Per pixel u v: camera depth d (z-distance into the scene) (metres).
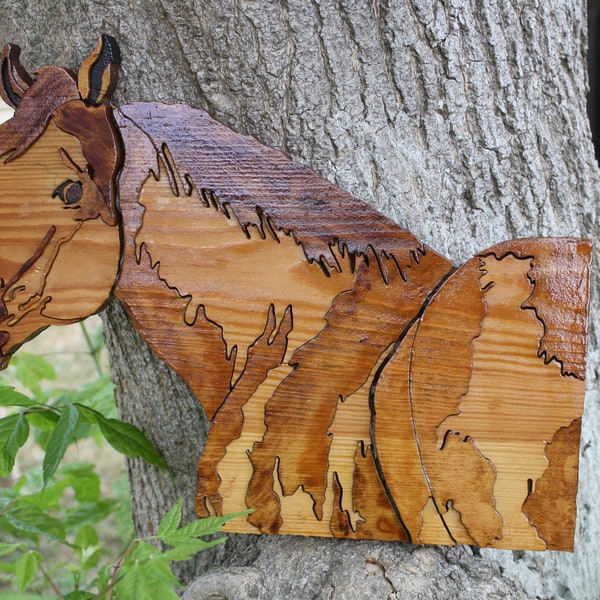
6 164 1.02
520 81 1.14
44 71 1.00
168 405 1.33
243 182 1.03
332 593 1.06
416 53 1.09
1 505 1.28
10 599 0.88
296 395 1.06
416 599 1.05
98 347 1.94
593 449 1.29
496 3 1.11
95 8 1.07
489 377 1.02
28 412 1.22
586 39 1.26
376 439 1.04
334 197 1.03
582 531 1.29
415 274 1.03
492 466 1.04
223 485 1.07
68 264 1.04
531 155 1.17
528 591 1.24
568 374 1.02
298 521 1.08
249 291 1.04
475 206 1.15
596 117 3.88
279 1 1.04
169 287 1.04
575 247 1.00
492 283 1.01
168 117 1.02
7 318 1.04
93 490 1.69
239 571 1.12
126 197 1.03
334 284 1.04
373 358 1.04
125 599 0.88
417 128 1.12
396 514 1.07
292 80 1.07
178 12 1.05
